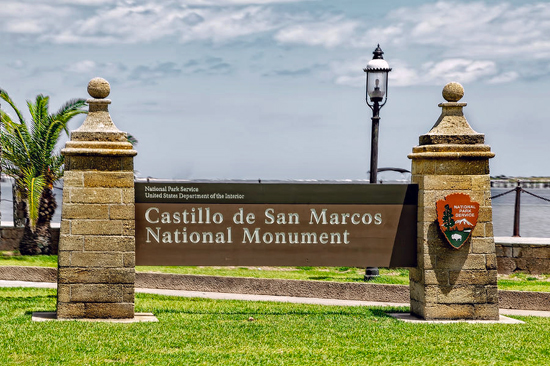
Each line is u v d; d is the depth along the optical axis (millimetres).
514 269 19969
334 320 13141
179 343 10961
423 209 13156
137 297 16016
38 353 10180
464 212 13078
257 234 13320
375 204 13461
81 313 12336
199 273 19906
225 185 13250
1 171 22469
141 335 11336
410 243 13469
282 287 17219
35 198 22219
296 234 13391
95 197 12328
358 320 13156
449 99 13383
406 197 13469
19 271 18297
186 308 14469
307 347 10969
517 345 11359
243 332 11875
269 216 13344
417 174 13484
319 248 13422
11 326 11648
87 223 12320
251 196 13312
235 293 17375
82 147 12250
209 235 13203
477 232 13195
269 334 11773
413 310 13773
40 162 23000
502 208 68625
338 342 11344
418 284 13453
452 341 11492
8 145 22844
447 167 13133
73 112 23266
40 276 18219
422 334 11922
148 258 13078
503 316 13898
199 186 13195
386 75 18484
